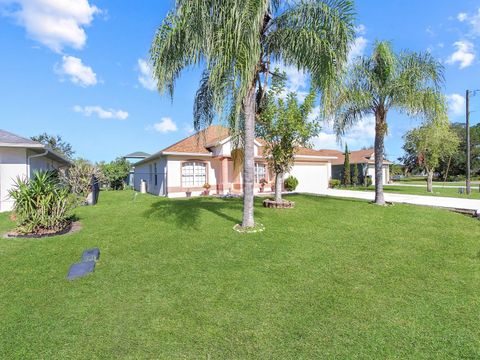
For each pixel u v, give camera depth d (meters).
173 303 3.96
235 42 6.05
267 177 20.91
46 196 7.63
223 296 4.15
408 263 5.46
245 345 3.06
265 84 8.34
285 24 7.60
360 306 3.87
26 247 6.23
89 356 2.87
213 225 8.05
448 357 2.84
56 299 4.06
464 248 6.38
